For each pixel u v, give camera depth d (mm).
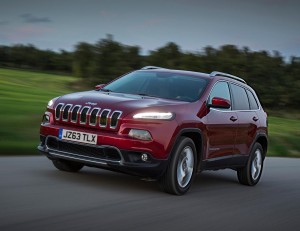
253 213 5469
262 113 8148
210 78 6836
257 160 7918
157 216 4738
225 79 7160
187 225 4539
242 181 7730
